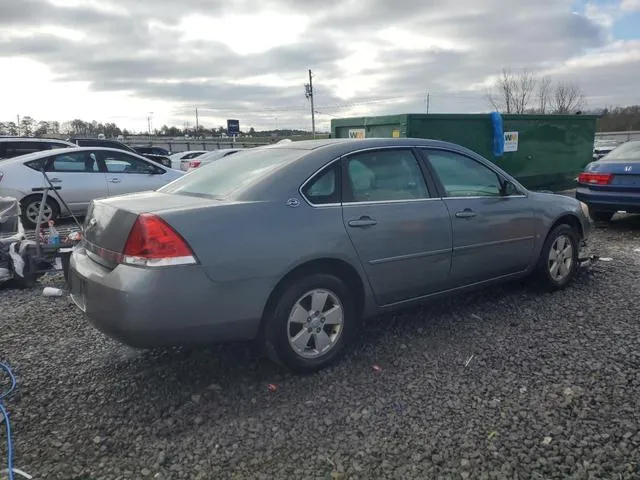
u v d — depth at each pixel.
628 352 3.70
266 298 3.25
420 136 8.45
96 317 3.13
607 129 53.94
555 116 10.55
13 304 5.08
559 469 2.51
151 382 3.47
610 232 8.35
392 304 3.97
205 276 3.05
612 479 2.43
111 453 2.73
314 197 3.54
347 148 3.82
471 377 3.43
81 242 3.75
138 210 3.16
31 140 13.10
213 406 3.17
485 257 4.44
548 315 4.47
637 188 8.00
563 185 11.20
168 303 2.97
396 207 3.87
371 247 3.70
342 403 3.16
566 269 5.17
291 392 3.31
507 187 4.69
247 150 4.38
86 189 10.10
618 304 4.68
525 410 3.01
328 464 2.60
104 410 3.14
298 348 3.45
